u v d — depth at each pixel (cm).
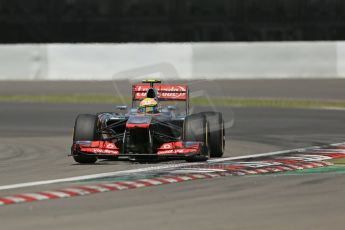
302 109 8844
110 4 14850
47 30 14975
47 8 14975
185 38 14638
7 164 4800
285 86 11538
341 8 14038
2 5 14988
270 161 4719
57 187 3741
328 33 14088
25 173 4319
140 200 3341
